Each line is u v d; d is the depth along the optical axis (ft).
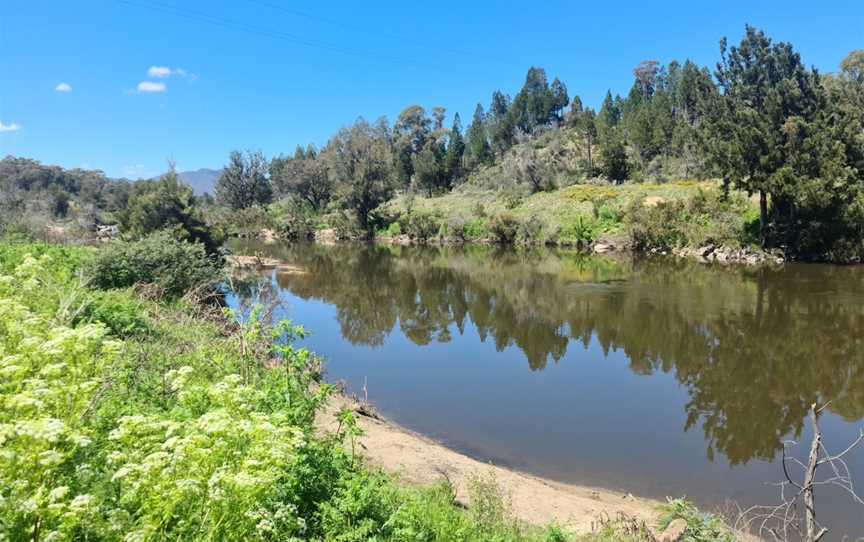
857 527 26.81
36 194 187.11
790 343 61.36
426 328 73.67
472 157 331.36
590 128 272.72
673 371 53.62
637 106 314.35
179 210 98.63
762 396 46.32
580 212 182.09
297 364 22.72
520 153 267.39
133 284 55.01
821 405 43.98
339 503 16.03
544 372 54.49
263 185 314.55
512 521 23.07
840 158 118.73
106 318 35.32
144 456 12.37
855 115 131.03
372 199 230.27
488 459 35.50
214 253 97.30
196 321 45.65
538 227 180.24
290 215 243.81
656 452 36.47
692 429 40.16
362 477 18.03
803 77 130.93
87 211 177.17
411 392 48.52
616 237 157.89
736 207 143.43
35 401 10.14
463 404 45.55
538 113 402.72
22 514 9.27
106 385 15.94
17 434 9.13
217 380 26.14
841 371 51.90
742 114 126.21
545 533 22.09
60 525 9.66
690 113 285.43
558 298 89.66
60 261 57.62
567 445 37.63
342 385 45.11
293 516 14.89
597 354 60.18
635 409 44.21
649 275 112.27
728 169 128.57
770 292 90.02
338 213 241.14
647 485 32.14
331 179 271.49
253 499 11.81
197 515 11.43
